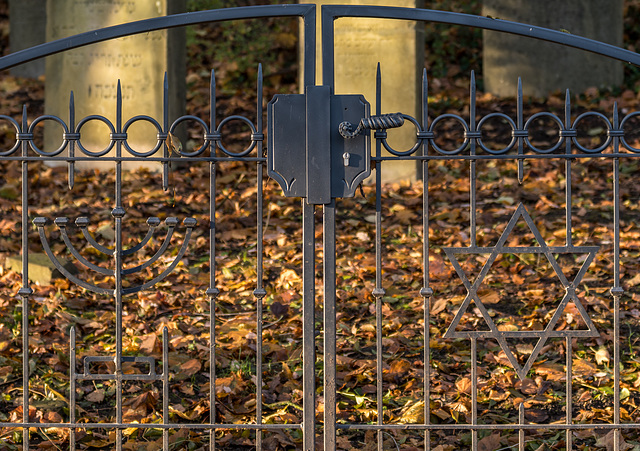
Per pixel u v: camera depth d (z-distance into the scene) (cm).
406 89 687
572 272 458
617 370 266
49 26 726
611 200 599
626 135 771
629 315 397
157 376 266
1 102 955
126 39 708
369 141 257
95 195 629
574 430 296
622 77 967
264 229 557
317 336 383
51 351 369
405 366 345
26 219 267
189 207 602
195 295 440
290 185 258
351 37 693
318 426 305
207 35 1148
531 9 941
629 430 294
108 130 719
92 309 422
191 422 310
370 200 621
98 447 294
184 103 758
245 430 301
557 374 338
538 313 400
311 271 259
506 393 327
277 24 1162
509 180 653
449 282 453
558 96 930
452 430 303
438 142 781
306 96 255
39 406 318
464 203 606
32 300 421
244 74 1055
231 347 365
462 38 1119
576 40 257
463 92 980
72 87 722
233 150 776
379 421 265
